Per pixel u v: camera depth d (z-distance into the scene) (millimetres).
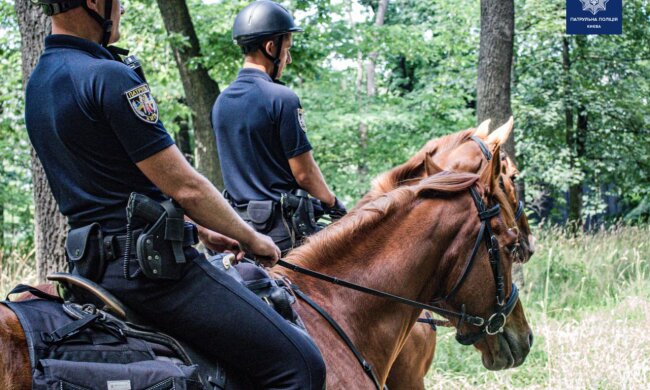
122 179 2104
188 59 10945
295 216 3764
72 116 2055
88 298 2129
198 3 11867
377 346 2848
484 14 8977
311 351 2240
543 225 13820
